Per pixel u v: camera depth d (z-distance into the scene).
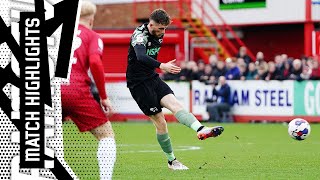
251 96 83.88
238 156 45.12
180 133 68.81
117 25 118.94
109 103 28.72
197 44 107.31
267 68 83.88
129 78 36.59
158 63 34.03
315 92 81.19
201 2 108.69
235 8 107.19
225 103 84.31
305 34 102.00
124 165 39.81
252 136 63.78
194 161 42.06
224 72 85.75
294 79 81.94
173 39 106.81
